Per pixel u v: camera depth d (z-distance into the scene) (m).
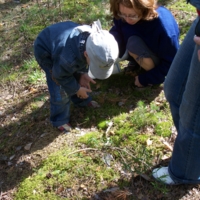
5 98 3.41
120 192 2.27
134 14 2.60
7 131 3.04
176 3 4.36
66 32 2.37
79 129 2.87
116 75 3.39
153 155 2.50
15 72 3.74
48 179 2.46
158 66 3.01
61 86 2.54
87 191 2.34
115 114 2.95
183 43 1.88
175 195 2.22
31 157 2.68
